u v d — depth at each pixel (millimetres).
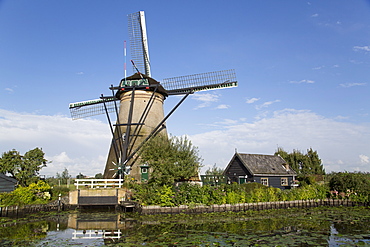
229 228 14227
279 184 32000
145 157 22000
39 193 23438
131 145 27906
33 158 28266
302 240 11617
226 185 22047
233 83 28938
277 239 11805
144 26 32938
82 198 23359
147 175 26438
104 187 24062
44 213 20891
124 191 23797
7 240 11984
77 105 33406
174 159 20953
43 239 12133
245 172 31312
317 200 24766
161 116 30438
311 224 15398
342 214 19531
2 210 18891
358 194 24812
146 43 32875
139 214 19312
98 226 15281
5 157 27406
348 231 13461
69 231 13953
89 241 11695
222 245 10914
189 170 20922
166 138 23188
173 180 20469
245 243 11156
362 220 16797
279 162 34438
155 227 14680
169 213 19016
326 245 10906
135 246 10812
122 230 13992
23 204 20609
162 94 30953
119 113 30406
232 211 20438
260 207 21859
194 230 13727
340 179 25516
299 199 24094
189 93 28641
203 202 19859
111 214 20203
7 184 22922
